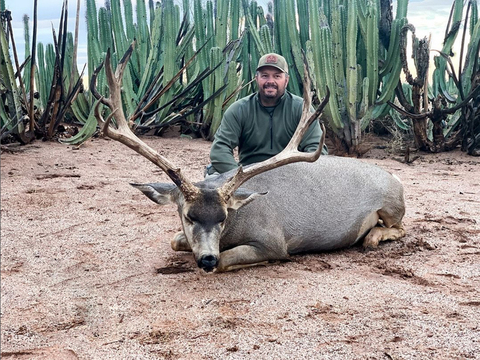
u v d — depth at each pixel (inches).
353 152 206.8
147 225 114.1
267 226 90.0
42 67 243.9
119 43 244.8
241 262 87.9
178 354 62.5
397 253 96.2
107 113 233.8
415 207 126.3
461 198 135.6
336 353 61.7
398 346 63.1
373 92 203.8
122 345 65.0
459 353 61.4
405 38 202.1
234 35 253.8
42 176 155.0
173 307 74.9
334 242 97.3
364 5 209.8
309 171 97.0
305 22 226.8
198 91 249.8
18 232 108.9
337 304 74.5
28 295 80.0
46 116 206.8
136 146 84.7
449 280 83.3
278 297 77.3
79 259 94.9
